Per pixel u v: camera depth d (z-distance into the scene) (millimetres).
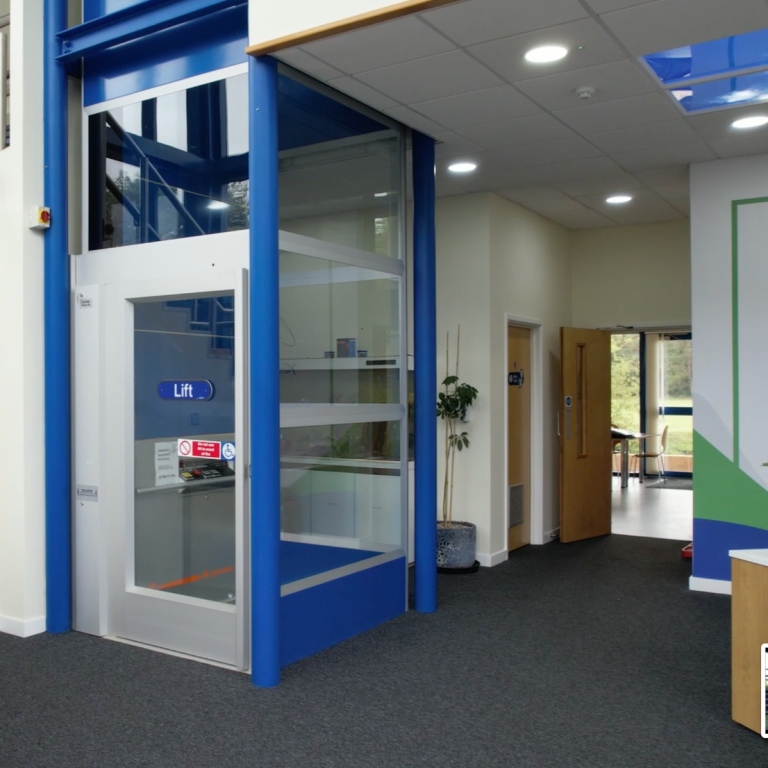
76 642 4516
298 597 4258
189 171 4293
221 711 3590
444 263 6816
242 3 4020
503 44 3729
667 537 7855
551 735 3367
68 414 4707
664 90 4320
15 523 4660
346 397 4633
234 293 4047
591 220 7863
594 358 7922
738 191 5621
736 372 5633
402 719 3518
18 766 3078
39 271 4680
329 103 4445
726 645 4547
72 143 4797
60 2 4648
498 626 4902
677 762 3135
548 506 7715
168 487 4422
